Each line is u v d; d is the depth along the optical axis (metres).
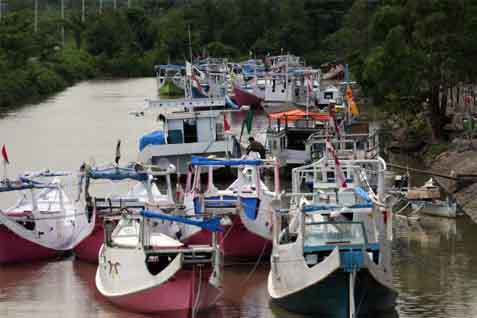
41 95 126.56
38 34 166.50
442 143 64.31
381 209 33.31
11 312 33.19
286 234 33.94
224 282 36.50
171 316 31.81
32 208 40.88
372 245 31.55
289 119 62.91
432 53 64.62
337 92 94.00
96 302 34.12
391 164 57.09
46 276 37.81
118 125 85.31
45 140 75.25
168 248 32.34
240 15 183.75
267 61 139.62
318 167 41.72
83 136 77.69
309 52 173.25
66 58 167.00
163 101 62.22
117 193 49.91
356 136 54.38
